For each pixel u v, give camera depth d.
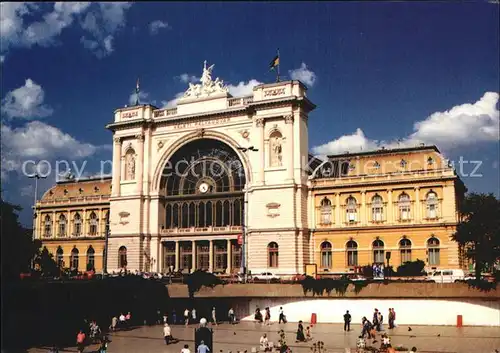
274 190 83.06
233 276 75.69
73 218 105.25
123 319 61.34
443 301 59.06
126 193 94.75
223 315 67.94
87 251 101.81
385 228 79.50
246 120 87.31
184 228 90.94
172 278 71.50
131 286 64.62
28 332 48.38
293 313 64.44
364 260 80.38
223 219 88.69
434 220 77.06
